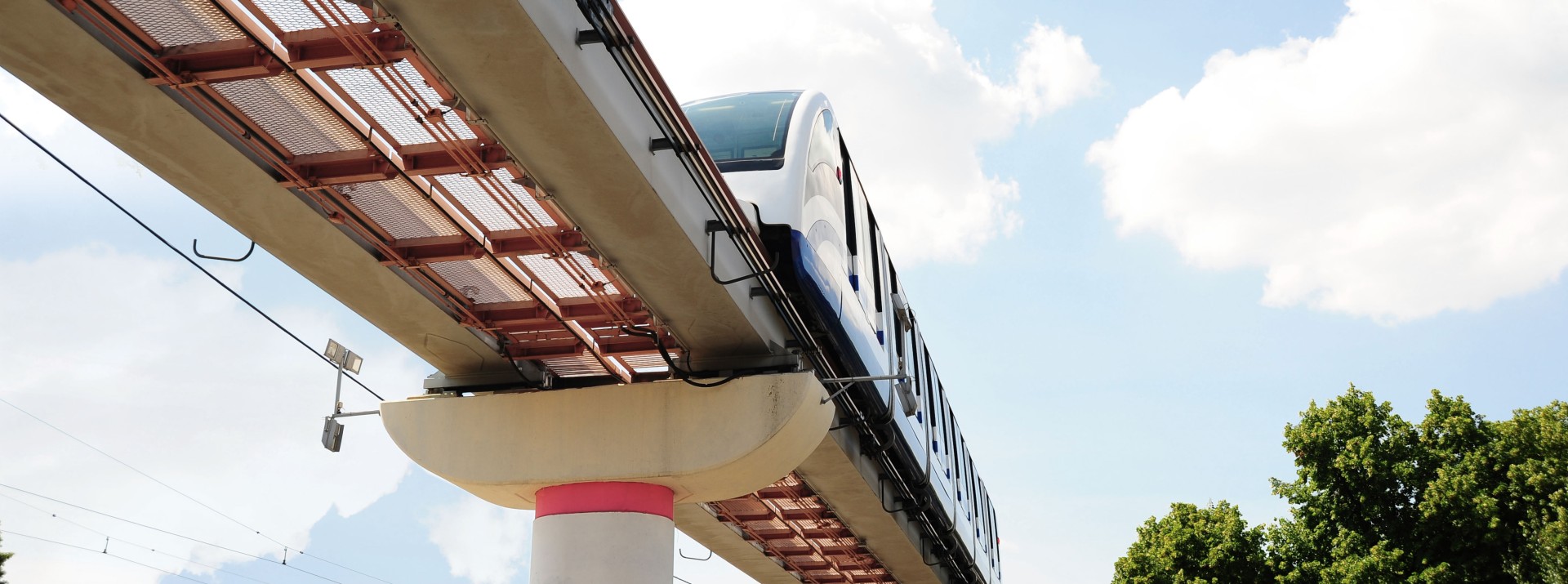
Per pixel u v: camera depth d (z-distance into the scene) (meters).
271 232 10.20
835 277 14.78
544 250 10.70
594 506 13.03
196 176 9.26
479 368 13.72
